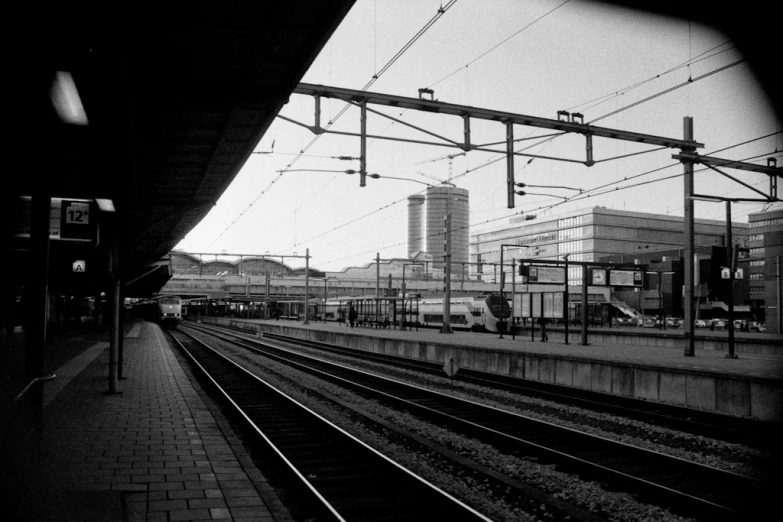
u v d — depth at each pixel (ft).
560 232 338.75
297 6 30.83
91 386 48.78
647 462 29.12
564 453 29.43
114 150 29.89
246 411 42.96
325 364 80.33
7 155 21.36
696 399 47.29
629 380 53.57
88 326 177.78
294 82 41.96
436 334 121.49
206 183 80.33
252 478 22.58
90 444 28.02
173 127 53.42
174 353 89.04
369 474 25.84
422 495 22.89
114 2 20.35
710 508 21.50
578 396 54.29
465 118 50.01
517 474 26.48
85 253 50.96
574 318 191.72
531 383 61.16
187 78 41.45
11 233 21.58
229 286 268.21
